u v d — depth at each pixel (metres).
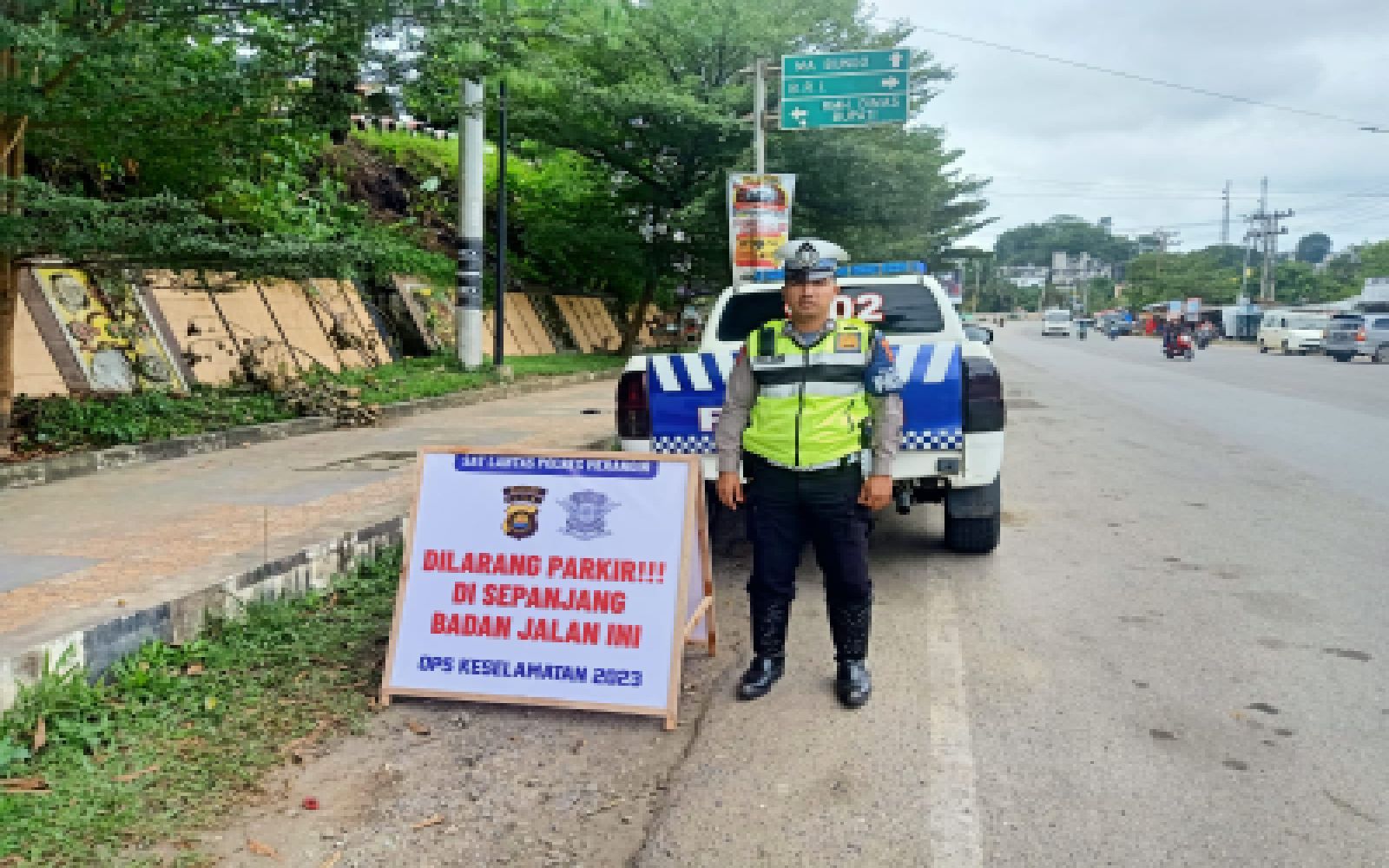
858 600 3.94
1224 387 19.36
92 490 6.90
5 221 6.72
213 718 3.63
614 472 3.94
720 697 3.97
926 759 3.36
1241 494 8.07
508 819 3.01
